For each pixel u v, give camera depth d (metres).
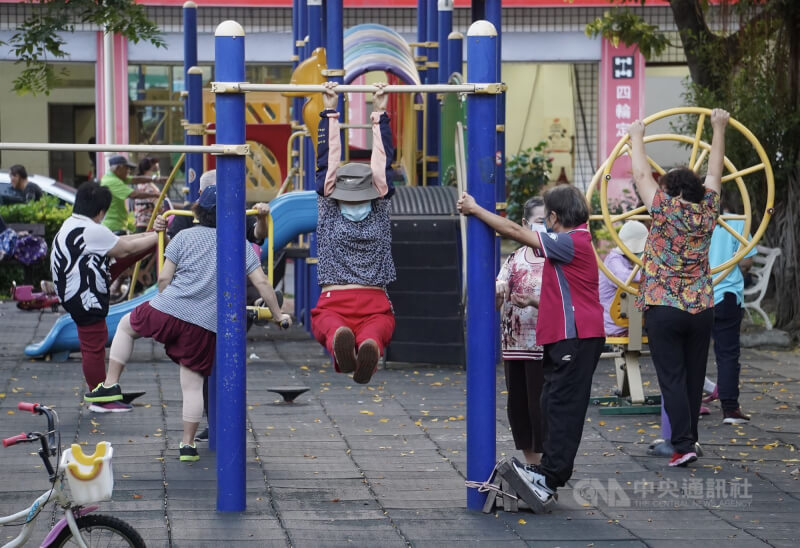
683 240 11.12
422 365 17.53
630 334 13.93
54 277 13.59
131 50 35.00
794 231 19.95
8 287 25.77
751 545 8.88
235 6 35.03
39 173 37.16
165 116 35.69
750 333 19.61
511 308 10.37
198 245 11.52
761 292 20.09
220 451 9.64
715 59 21.70
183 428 11.98
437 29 22.02
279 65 35.69
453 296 17.02
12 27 34.44
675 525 9.42
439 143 20.84
